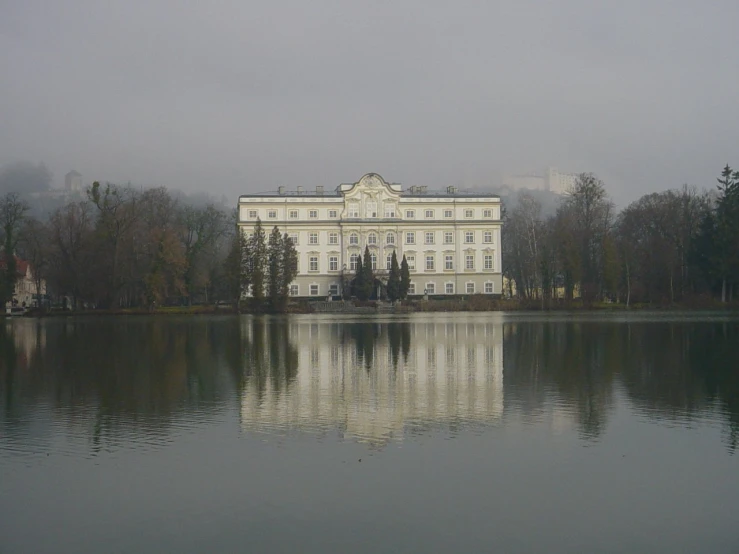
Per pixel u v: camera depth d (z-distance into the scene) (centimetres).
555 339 6241
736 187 12150
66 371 4222
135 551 1630
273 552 1617
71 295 12500
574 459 2230
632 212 14800
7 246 12344
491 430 2597
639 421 2733
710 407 2991
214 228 15750
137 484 2028
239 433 2572
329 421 2756
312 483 2023
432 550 1622
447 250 16200
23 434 2573
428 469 2136
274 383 3694
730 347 5406
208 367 4375
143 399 3238
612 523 1755
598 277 13812
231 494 1947
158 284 12019
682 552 1614
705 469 2130
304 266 15938
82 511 1845
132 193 13562
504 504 1870
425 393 3353
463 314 11788
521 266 16412
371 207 16038
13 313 11775
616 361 4566
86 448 2386
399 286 14812
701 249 12331
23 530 1736
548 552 1614
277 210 15850
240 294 13138
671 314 10719
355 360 4700
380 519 1781
